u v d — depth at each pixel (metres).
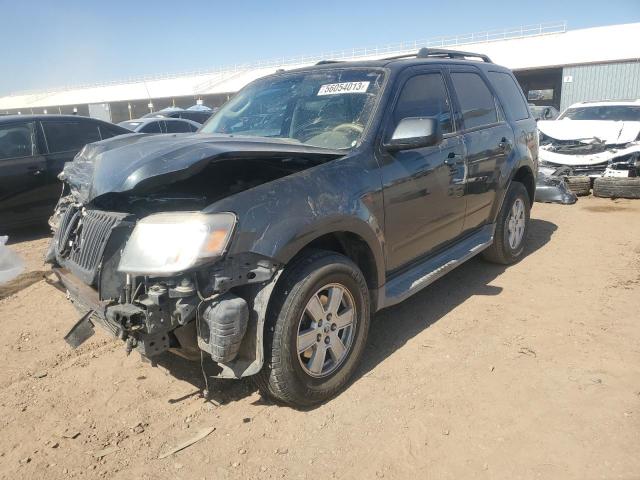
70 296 3.20
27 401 3.13
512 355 3.44
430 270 3.88
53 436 2.79
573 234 6.49
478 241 4.60
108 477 2.48
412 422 2.78
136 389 3.23
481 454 2.52
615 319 3.93
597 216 7.49
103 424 2.89
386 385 3.14
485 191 4.55
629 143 9.14
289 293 2.68
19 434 2.82
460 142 4.16
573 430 2.65
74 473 2.51
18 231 7.70
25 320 4.39
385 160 3.37
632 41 28.61
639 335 3.65
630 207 8.05
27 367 3.56
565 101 27.52
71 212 3.24
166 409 3.01
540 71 30.00
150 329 2.40
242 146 2.79
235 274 2.50
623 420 2.71
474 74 4.73
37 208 7.24
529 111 5.72
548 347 3.53
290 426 2.79
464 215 4.33
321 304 2.87
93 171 2.86
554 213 7.82
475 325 3.92
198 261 2.38
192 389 3.21
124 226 2.65
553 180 8.67
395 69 3.71
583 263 5.30
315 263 2.80
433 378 3.20
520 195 5.21
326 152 3.06
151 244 2.47
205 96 46.44
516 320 3.98
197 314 2.47
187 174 2.54
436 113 3.99
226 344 2.45
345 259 2.99
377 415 2.85
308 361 2.91
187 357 2.71
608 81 26.00
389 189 3.34
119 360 3.61
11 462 2.60
